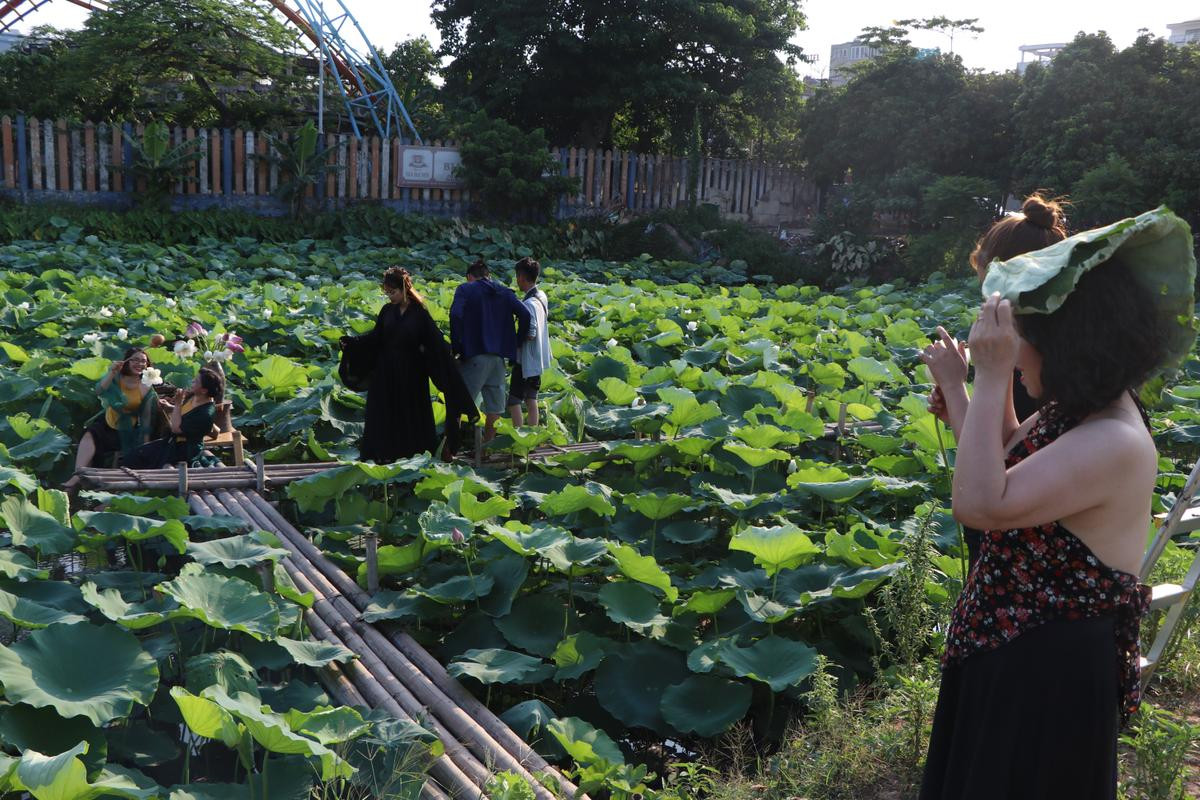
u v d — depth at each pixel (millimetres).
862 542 5773
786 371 11578
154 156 22203
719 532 7043
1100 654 1979
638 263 24328
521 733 4262
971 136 24219
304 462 8594
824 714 4066
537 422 9016
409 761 3715
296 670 4973
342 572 5672
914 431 7480
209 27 25422
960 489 1958
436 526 5559
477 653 4789
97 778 3656
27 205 21469
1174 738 3219
